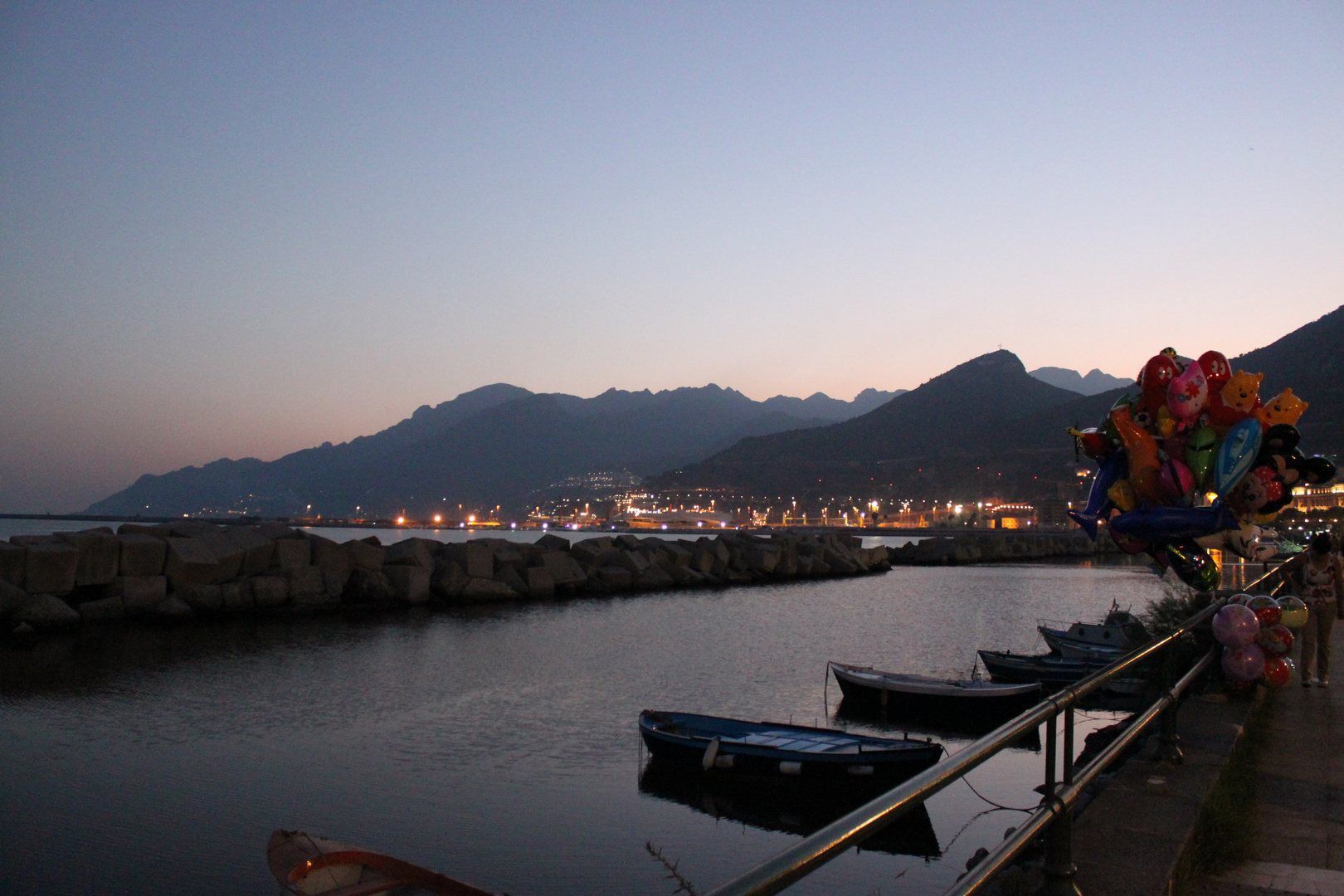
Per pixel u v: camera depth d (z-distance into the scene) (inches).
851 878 495.5
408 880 298.0
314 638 1226.6
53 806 583.5
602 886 489.1
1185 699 405.4
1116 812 248.4
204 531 1403.8
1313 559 475.8
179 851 520.7
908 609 1911.9
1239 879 233.6
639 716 822.5
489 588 1726.1
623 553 2273.6
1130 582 2812.5
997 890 222.2
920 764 636.7
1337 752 354.3
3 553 1133.7
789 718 884.0
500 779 665.0
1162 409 266.8
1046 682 1006.4
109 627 1186.6
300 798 613.9
